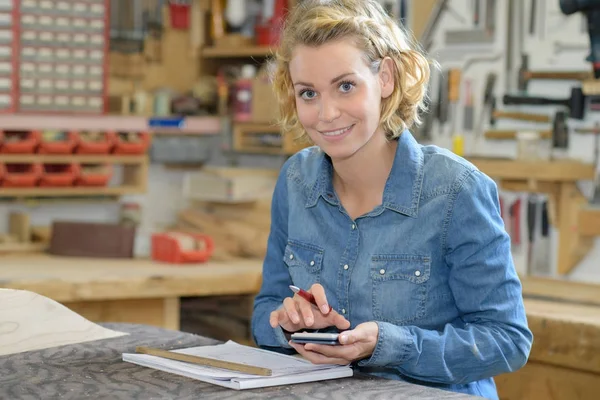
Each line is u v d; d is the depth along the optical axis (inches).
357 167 81.7
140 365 79.0
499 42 159.8
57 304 93.0
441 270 81.3
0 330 86.4
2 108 180.2
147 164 195.2
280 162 194.4
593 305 134.3
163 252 168.7
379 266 81.7
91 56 186.5
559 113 152.3
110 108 194.2
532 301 136.9
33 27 180.9
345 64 74.6
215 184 184.9
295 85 77.4
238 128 193.9
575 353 121.1
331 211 85.2
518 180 155.2
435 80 168.1
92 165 190.1
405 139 82.7
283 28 82.8
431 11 168.7
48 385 71.8
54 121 184.9
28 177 178.1
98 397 68.2
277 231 91.9
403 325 81.3
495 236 78.6
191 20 200.2
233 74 198.7
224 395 68.6
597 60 146.6
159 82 200.1
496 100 160.4
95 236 172.2
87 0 185.2
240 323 171.3
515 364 77.4
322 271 84.8
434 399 68.1
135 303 153.9
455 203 79.6
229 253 179.5
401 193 81.4
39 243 179.5
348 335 72.5
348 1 79.6
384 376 81.5
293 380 72.5
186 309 175.6
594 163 148.5
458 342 75.6
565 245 151.3
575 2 148.5
